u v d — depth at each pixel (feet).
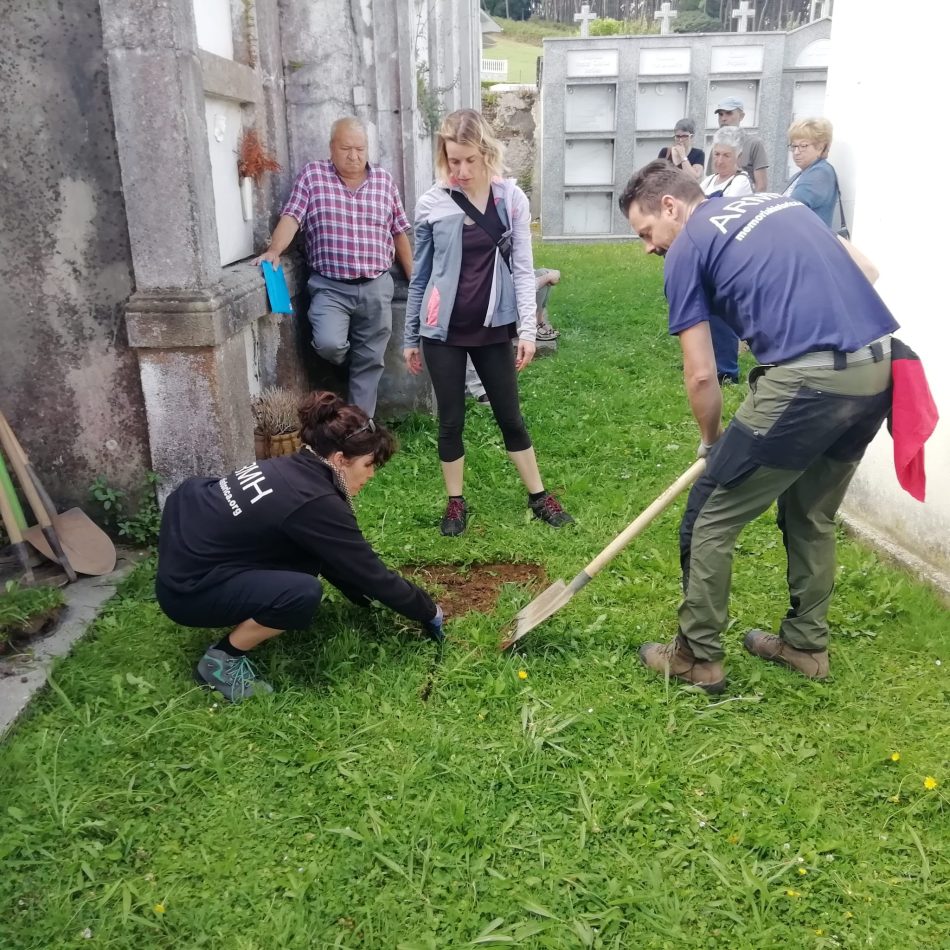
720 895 7.72
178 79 12.39
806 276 9.09
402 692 10.31
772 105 51.72
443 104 24.25
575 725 9.77
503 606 12.19
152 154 12.70
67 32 12.39
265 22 17.57
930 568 12.82
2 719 9.76
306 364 19.66
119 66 12.35
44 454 14.02
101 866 8.03
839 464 9.91
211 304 13.12
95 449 14.03
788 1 118.21
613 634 11.49
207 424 13.70
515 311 14.24
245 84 16.28
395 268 20.12
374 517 15.25
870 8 13.61
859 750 9.41
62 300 13.38
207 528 10.14
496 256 13.91
